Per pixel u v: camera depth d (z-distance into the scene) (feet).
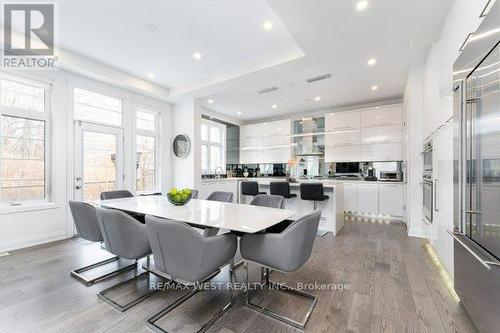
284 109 20.93
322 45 9.09
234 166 25.18
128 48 10.47
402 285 7.18
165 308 6.00
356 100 18.16
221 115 22.58
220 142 23.72
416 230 12.02
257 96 17.20
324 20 7.56
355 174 19.42
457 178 5.65
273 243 5.51
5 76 10.03
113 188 13.83
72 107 11.98
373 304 6.23
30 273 7.88
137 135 15.47
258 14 8.12
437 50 8.89
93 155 12.98
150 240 5.38
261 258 5.73
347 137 18.76
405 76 13.39
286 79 13.94
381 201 16.72
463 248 5.57
